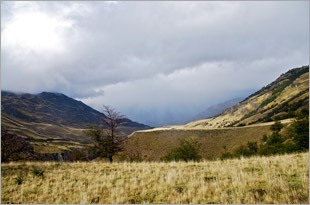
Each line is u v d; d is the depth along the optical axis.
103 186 9.66
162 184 9.04
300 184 7.18
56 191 9.68
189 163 14.09
